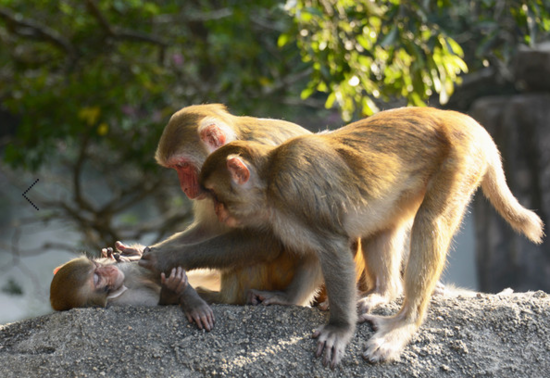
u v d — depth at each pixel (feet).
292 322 14.79
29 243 87.61
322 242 14.26
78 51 38.40
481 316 14.90
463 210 15.38
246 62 42.78
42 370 14.10
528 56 44.42
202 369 14.01
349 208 14.43
